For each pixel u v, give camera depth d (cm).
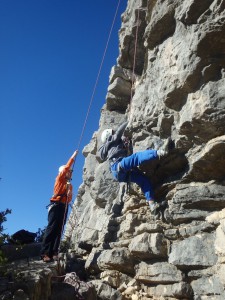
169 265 386
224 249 341
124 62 592
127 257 420
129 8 598
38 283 326
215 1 361
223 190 375
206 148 368
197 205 384
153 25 439
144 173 432
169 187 410
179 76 384
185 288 366
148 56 468
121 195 491
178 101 399
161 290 383
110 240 461
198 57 370
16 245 463
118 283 423
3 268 340
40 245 483
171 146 400
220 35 360
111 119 592
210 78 369
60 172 484
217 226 365
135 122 464
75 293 367
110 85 605
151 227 405
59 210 460
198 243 370
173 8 416
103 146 465
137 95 485
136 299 401
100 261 435
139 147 452
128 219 435
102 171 545
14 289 316
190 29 384
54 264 416
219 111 358
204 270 361
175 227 397
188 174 392
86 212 591
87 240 498
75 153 501
